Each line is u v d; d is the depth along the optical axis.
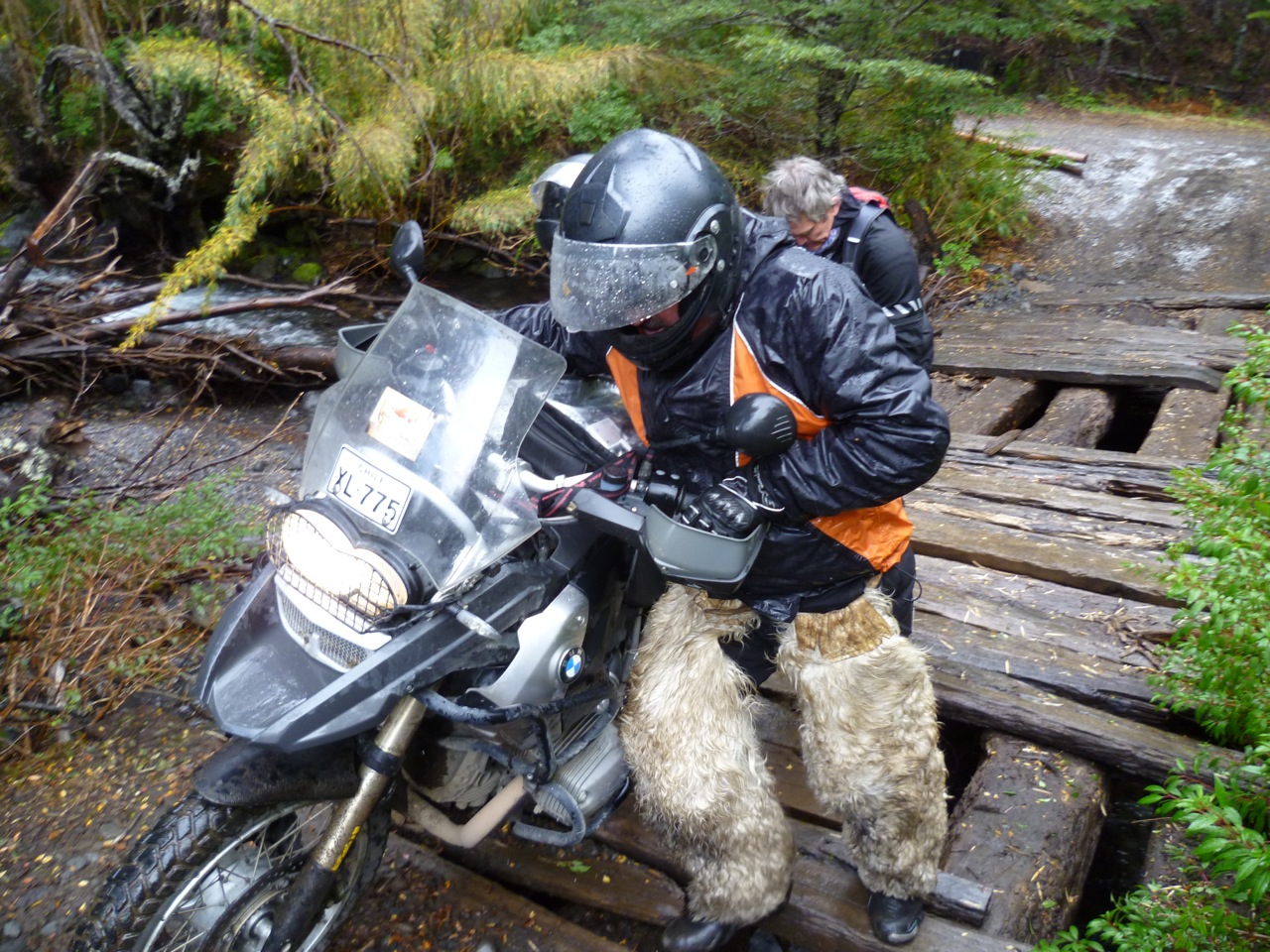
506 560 2.16
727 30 8.73
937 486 4.82
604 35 8.82
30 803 3.09
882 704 2.26
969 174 9.15
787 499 2.03
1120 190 10.26
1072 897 2.78
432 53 8.28
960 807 3.06
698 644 2.29
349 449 2.11
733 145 9.05
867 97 8.76
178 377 6.27
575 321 1.96
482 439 2.06
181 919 2.27
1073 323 7.11
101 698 3.50
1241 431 3.61
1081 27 8.65
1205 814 2.22
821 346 1.97
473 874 2.85
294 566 2.03
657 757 2.27
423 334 2.19
